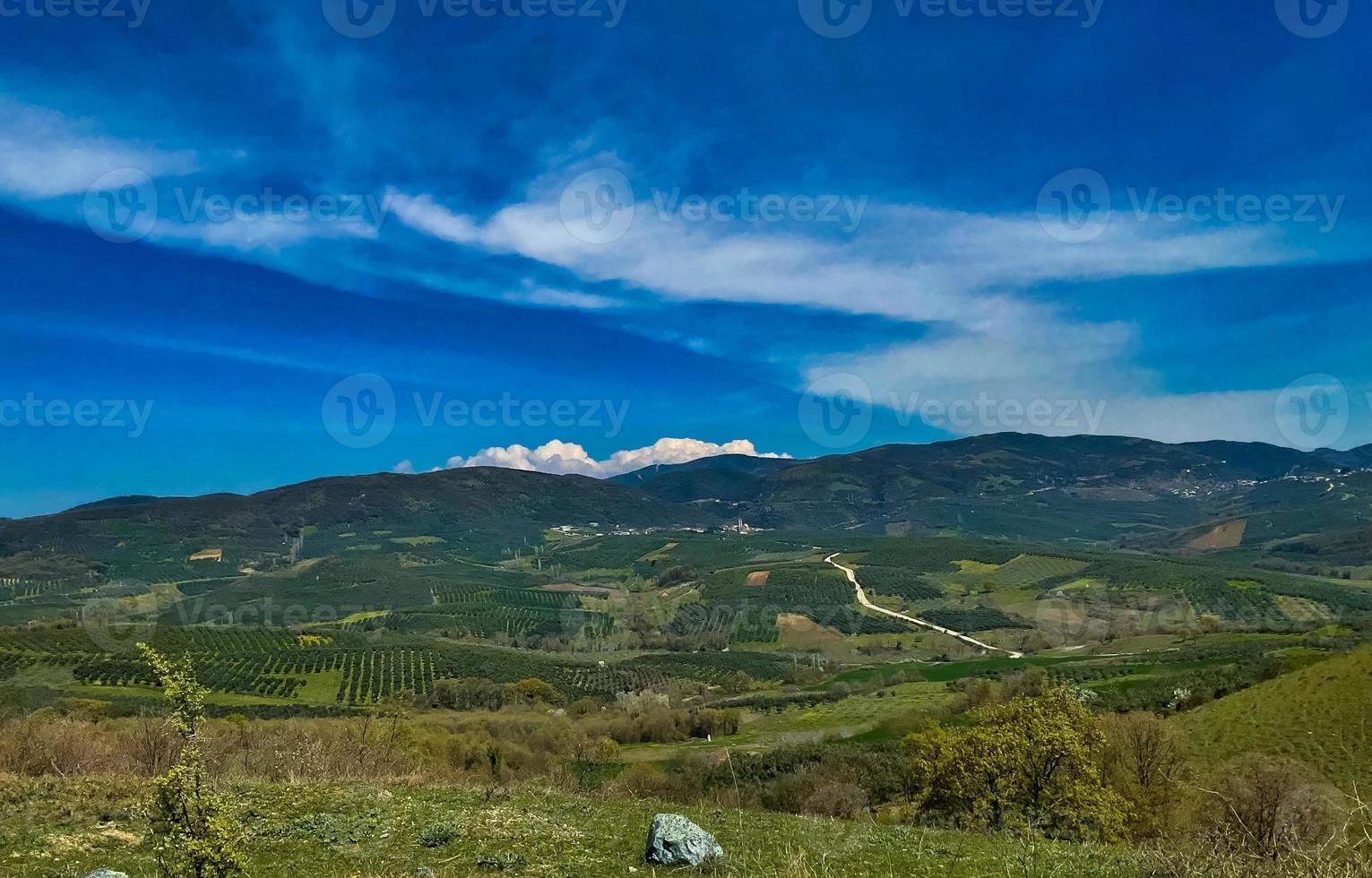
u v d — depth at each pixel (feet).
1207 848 28.09
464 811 42.24
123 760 59.00
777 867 32.01
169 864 20.04
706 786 144.56
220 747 66.28
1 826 35.73
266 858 32.55
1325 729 140.87
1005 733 75.20
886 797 132.46
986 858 35.53
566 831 37.88
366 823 38.55
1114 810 69.05
